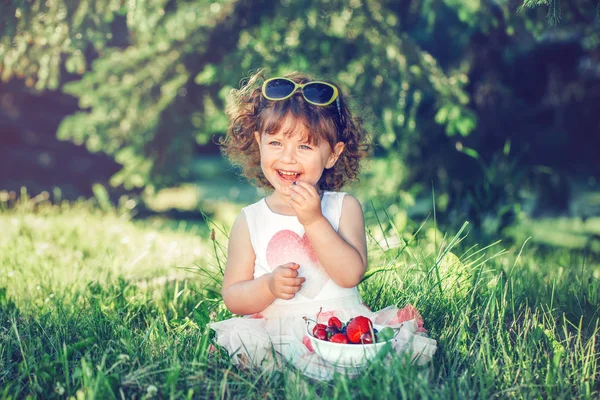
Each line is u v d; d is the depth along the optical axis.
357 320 2.53
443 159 8.25
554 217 9.88
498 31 8.63
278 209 2.90
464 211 7.97
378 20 7.15
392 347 2.56
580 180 10.23
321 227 2.67
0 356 2.79
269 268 2.83
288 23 7.28
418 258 4.06
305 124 2.75
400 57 7.12
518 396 2.47
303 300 2.79
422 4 8.10
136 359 2.62
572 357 2.79
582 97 10.02
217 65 7.41
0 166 12.65
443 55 9.52
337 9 7.06
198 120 8.81
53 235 6.02
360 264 2.73
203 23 7.80
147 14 6.66
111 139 8.78
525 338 2.84
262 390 2.47
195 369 2.59
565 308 3.59
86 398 2.34
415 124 7.83
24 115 13.00
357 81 7.05
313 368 2.54
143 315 3.51
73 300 3.61
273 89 2.82
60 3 5.72
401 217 4.51
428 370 2.51
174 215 11.73
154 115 8.52
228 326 2.82
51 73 6.34
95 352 2.83
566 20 7.12
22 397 2.52
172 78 8.30
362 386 2.33
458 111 7.25
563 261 5.14
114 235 6.14
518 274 4.06
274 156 2.80
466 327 3.03
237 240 2.90
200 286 3.89
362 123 3.40
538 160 9.52
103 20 6.02
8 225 6.31
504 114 9.16
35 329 3.18
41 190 12.50
